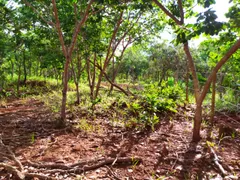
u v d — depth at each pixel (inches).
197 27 113.3
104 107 271.3
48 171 122.0
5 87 538.9
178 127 210.1
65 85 209.0
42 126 211.0
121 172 125.6
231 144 167.2
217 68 152.0
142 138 179.8
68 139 176.6
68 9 275.7
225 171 126.6
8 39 382.3
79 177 117.7
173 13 186.9
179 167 131.9
